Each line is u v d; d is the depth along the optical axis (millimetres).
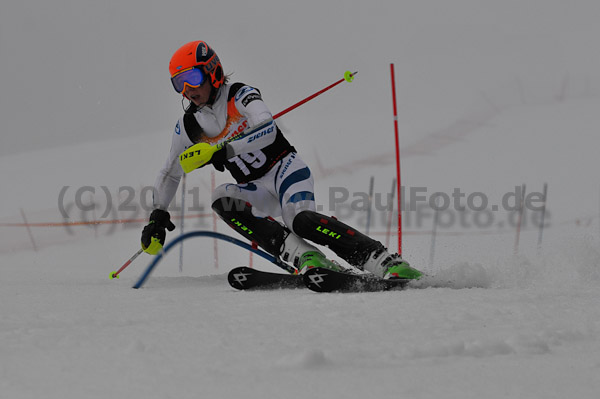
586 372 4801
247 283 10320
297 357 4887
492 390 4324
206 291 10336
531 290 9625
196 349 5449
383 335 6117
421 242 29109
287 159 11859
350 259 10789
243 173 11898
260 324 6707
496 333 6207
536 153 58875
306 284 9680
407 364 5012
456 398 4156
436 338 5969
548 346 5691
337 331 6316
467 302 8242
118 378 4543
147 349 5398
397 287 9922
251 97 11477
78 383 4418
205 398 4102
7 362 4992
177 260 27344
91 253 33094
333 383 4445
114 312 7680
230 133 11750
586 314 7352
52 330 6375
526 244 27688
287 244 11336
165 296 9547
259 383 4434
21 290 10594
